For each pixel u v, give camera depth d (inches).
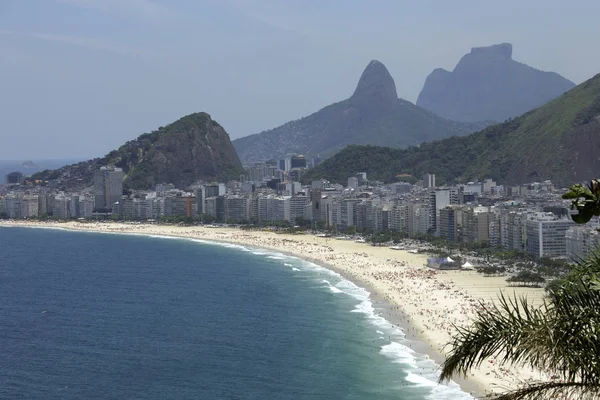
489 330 1323.8
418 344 6304.1
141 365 5846.5
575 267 1373.0
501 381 4923.7
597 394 1243.2
